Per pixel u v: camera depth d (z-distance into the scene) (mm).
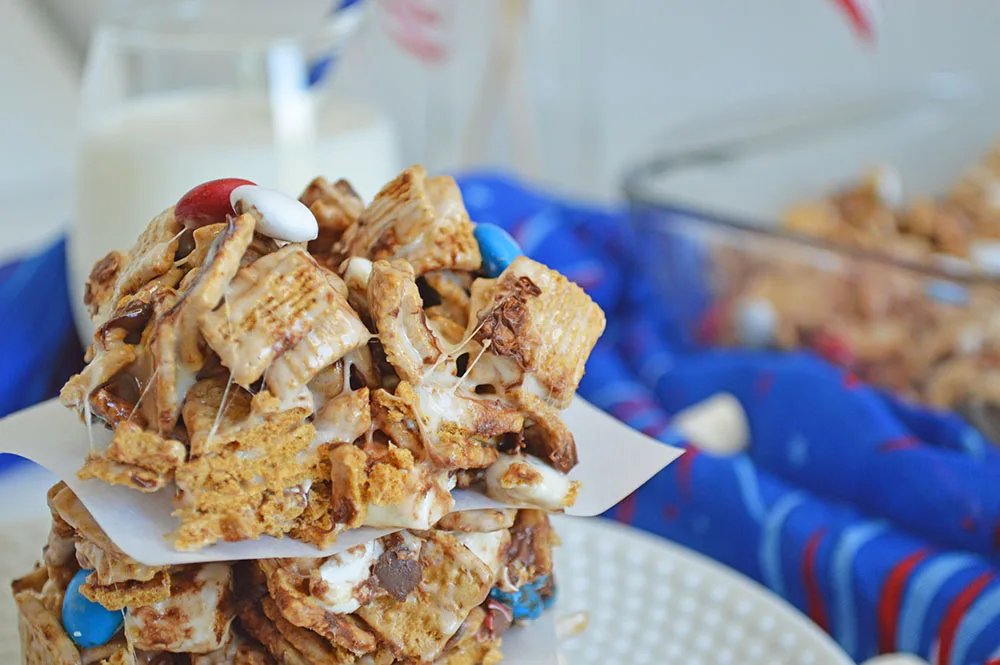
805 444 380
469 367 253
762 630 308
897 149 571
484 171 557
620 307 502
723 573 325
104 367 234
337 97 428
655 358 471
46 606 261
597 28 592
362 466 237
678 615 314
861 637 336
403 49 630
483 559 261
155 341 231
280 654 250
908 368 419
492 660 265
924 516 352
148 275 243
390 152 416
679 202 513
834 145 572
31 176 696
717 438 400
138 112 397
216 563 249
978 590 321
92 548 245
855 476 369
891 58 604
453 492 255
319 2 533
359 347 244
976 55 587
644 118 657
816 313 440
